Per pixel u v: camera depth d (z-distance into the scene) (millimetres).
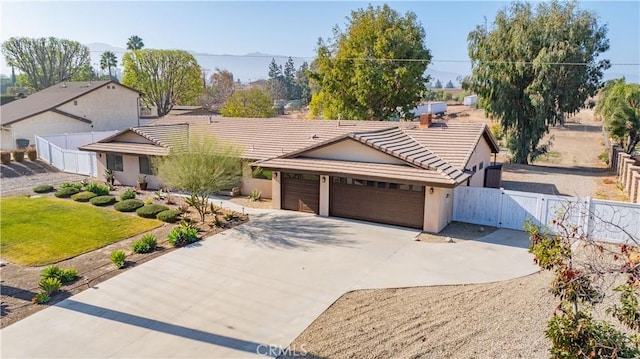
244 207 20906
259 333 9672
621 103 31297
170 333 9719
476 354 8406
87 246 15516
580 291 6703
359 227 17688
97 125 42062
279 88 102312
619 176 27234
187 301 11266
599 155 38406
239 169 19656
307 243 15727
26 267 13656
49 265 13781
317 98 48781
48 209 20422
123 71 59281
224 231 17109
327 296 11484
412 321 9953
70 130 39844
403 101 40156
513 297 11070
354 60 39750
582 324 6059
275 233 16891
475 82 35688
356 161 18859
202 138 20469
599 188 25031
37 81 66312
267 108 49906
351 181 18625
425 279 12555
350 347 8945
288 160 19984
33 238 16328
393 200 17844
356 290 11852
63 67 67812
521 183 26922
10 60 64000
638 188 19172
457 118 66812
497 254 14625
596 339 5953
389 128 22375
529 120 34750
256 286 12133
